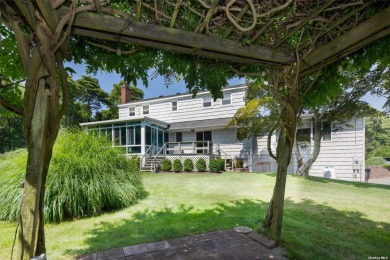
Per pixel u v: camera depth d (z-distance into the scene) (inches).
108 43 72.1
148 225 142.9
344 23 70.1
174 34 64.9
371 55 75.2
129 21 59.5
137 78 90.0
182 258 93.0
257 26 69.1
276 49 81.7
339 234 122.0
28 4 46.4
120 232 133.2
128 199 199.2
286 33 73.0
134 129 517.0
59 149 192.9
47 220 159.3
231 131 532.1
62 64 55.6
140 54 79.3
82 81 877.2
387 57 72.5
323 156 440.8
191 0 60.3
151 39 64.0
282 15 65.6
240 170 482.9
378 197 220.8
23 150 216.7
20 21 50.3
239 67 93.4
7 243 125.6
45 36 49.7
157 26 62.8
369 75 287.7
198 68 86.0
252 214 158.6
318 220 148.3
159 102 630.5
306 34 77.0
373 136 965.8
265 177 342.6
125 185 206.5
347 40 68.9
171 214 167.0
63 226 152.0
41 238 59.6
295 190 252.1
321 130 370.3
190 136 584.7
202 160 451.2
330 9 62.8
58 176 171.2
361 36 65.2
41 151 48.8
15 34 48.1
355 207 182.2
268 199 209.8
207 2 59.9
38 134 48.5
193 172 448.5
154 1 59.1
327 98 99.3
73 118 738.2
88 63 80.9
